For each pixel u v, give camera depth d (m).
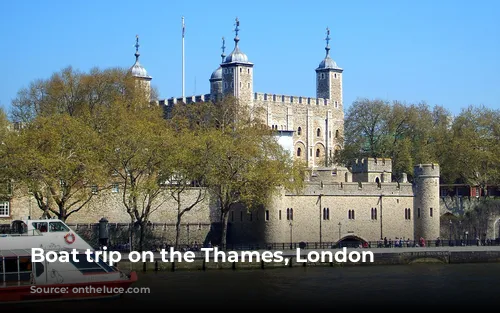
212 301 89.31
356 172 148.62
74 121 113.94
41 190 115.06
